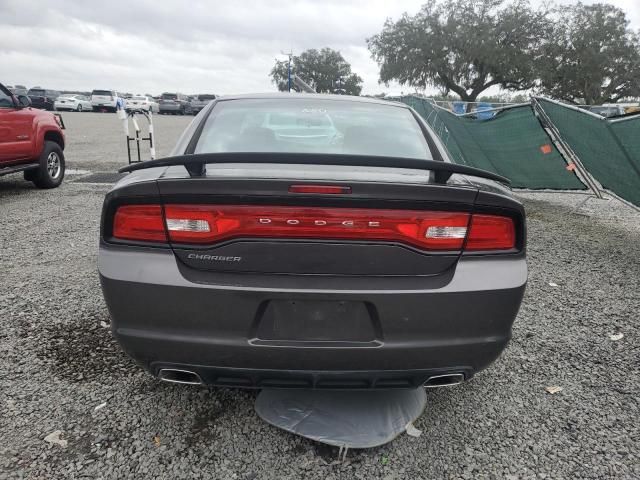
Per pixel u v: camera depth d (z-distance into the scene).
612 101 45.12
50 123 8.46
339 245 1.86
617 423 2.42
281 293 1.85
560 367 2.94
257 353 1.89
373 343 1.91
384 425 2.24
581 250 5.65
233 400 2.48
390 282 1.89
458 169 1.83
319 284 1.86
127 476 1.99
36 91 50.53
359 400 2.38
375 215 1.85
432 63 43.66
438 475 2.04
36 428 2.25
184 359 1.93
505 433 2.32
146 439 2.20
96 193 8.15
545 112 6.84
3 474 1.97
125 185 1.94
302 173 2.08
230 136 2.67
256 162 1.77
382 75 46.81
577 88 43.69
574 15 43.44
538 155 7.49
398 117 2.99
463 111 24.02
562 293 4.19
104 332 3.18
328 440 2.15
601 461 2.16
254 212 1.84
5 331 3.17
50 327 3.23
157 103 51.78
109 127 24.41
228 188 1.84
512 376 2.82
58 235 5.50
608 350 3.17
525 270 2.03
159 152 14.17
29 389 2.54
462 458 2.14
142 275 1.88
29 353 2.90
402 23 44.84
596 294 4.19
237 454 2.12
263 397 2.42
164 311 1.89
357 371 1.92
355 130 2.78
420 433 2.28
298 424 2.23
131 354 1.98
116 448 2.14
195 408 2.42
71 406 2.41
